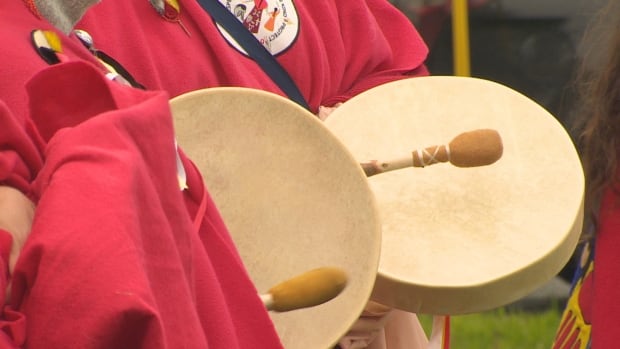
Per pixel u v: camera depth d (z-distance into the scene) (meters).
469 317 16.27
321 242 6.21
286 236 6.22
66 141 4.18
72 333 3.79
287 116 6.35
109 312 3.76
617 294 7.15
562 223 6.93
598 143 7.53
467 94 7.70
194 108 6.26
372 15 8.59
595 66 7.79
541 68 18.69
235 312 4.96
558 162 7.33
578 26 18.61
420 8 18.75
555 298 16.78
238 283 5.00
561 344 7.82
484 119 7.57
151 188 4.21
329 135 6.32
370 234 6.18
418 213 7.00
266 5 7.59
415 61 8.73
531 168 7.30
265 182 6.29
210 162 6.25
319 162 6.31
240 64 7.35
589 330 7.50
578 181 7.21
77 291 3.80
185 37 7.15
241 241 6.20
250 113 6.33
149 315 3.79
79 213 3.92
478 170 7.30
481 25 18.72
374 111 7.53
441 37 18.70
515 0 18.62
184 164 5.06
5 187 4.48
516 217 6.98
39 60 5.80
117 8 6.92
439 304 6.53
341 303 6.11
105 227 3.89
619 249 7.25
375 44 8.36
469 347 15.31
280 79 7.60
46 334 3.84
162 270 4.15
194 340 4.18
